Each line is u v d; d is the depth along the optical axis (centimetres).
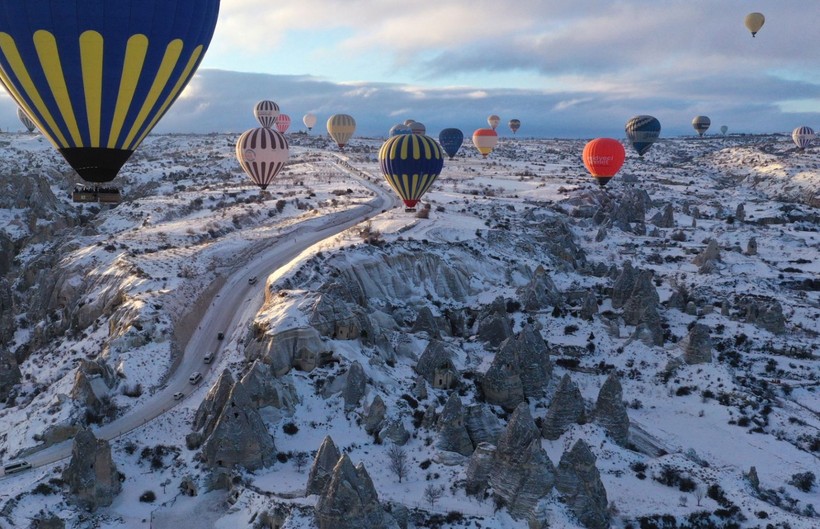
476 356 8806
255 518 5481
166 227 14125
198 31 6550
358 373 7169
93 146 6550
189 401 7512
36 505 5762
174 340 8856
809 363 9500
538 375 7781
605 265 13638
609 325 9806
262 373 6875
